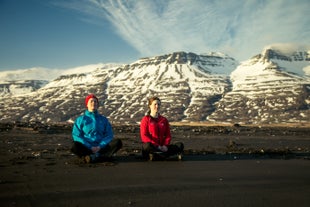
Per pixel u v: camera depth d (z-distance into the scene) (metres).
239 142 15.07
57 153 9.45
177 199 4.16
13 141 13.53
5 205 3.87
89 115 7.99
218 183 5.20
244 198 4.24
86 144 7.67
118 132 23.06
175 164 7.38
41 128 22.02
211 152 9.88
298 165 7.33
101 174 5.99
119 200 4.09
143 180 5.40
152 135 8.20
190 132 23.61
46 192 4.51
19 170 6.43
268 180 5.50
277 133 24.64
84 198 4.19
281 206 3.87
